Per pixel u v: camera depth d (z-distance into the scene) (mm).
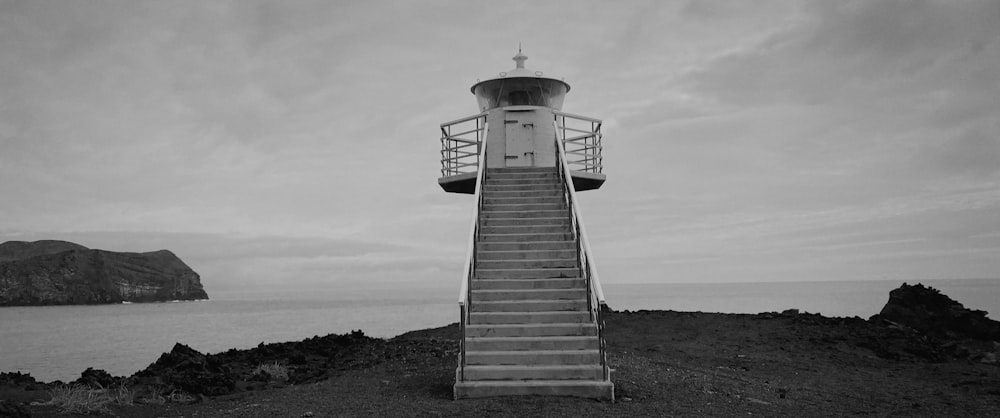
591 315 11508
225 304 199000
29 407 9375
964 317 20078
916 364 15070
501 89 20406
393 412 9227
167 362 15008
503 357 10664
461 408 9430
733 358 15273
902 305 21203
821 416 9805
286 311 135250
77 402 9672
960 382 12852
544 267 12961
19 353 49406
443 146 19938
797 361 15047
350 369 13812
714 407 9953
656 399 10273
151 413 9562
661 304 114312
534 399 9859
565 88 21219
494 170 17047
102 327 87062
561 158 15125
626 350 16031
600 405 9680
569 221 14070
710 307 96312
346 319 91625
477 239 13461
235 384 12312
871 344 16797
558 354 10656
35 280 177750
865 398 11258
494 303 11875
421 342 17656
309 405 9820
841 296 164625
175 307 176125
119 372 35031
